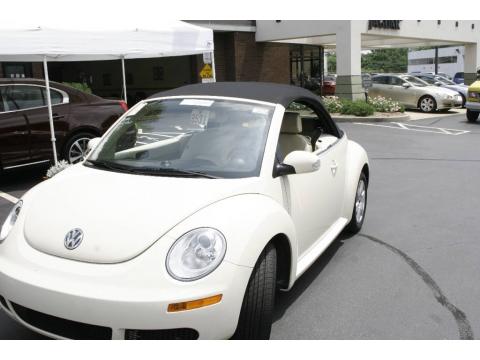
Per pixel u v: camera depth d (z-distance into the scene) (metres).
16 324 3.25
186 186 2.94
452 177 7.97
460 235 5.14
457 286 3.91
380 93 20.12
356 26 18.05
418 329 3.24
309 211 3.68
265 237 2.71
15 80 7.21
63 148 7.63
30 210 2.97
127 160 3.42
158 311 2.34
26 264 2.60
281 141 4.10
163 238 2.54
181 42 7.79
